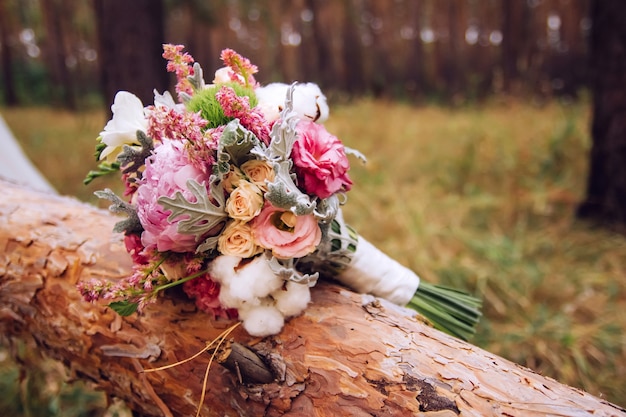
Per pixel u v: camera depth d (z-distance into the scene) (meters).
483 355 0.62
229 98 0.58
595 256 1.70
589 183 1.96
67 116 4.88
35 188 1.03
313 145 0.60
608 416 0.54
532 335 1.27
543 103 3.34
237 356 0.60
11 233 0.84
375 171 2.35
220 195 0.58
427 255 1.63
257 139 0.58
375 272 0.73
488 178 2.29
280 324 0.63
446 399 0.57
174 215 0.55
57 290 0.78
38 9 6.25
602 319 1.37
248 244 0.58
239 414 0.65
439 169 2.41
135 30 2.12
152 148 0.62
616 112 1.83
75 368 0.81
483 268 1.55
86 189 2.37
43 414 1.12
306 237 0.58
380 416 0.58
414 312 0.70
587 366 1.21
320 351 0.62
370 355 0.61
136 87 2.15
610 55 1.82
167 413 0.71
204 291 0.63
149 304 0.71
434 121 3.12
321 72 5.73
